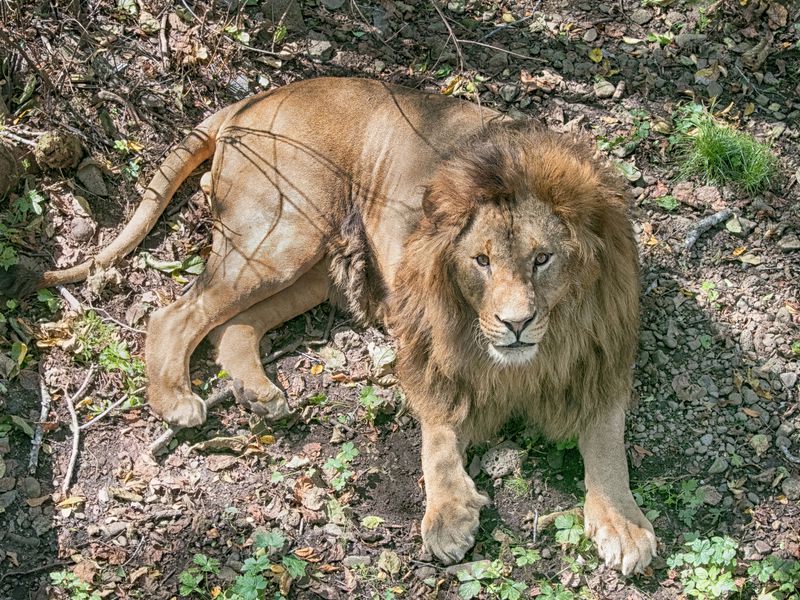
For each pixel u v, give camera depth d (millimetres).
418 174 6102
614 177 5645
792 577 5312
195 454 5809
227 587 5309
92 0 7566
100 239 6617
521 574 5395
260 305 6270
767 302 6434
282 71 7438
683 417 5988
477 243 5121
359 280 6348
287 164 6230
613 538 5348
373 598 5312
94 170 6809
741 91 7469
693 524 5574
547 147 5352
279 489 5688
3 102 6977
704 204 6875
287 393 6109
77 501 5555
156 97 7164
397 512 5641
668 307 6414
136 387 6027
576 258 5184
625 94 7406
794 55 7660
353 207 6324
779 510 5602
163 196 6547
